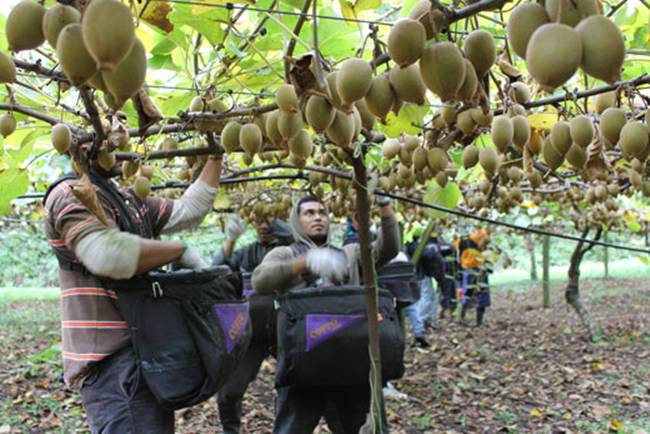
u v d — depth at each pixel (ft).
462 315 30.22
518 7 2.90
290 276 9.27
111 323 6.05
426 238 16.88
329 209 13.19
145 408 5.95
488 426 14.43
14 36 2.80
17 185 7.24
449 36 3.34
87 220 5.72
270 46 6.15
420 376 18.99
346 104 3.53
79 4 2.71
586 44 2.63
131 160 6.31
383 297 8.64
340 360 8.09
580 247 24.32
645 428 13.96
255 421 14.51
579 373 19.15
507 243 47.73
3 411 15.06
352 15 5.14
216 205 12.88
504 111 5.00
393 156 6.57
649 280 52.08
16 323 29.37
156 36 6.48
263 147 5.98
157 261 5.77
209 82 6.40
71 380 6.07
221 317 6.30
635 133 3.99
